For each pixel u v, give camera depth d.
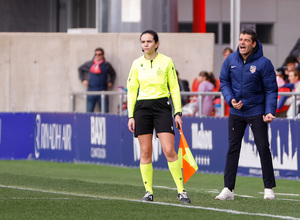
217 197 25.53
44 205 23.19
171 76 24.00
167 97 24.02
